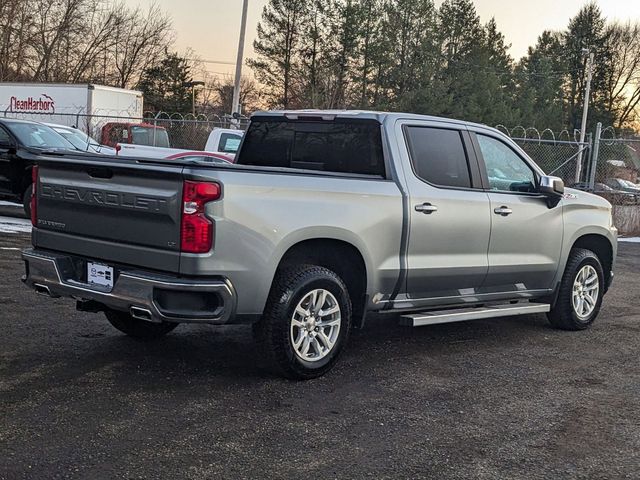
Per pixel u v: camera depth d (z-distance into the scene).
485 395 5.19
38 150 12.29
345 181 5.36
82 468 3.70
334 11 48.91
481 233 6.26
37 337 6.04
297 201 5.01
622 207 17.88
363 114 5.93
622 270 11.98
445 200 5.96
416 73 49.34
